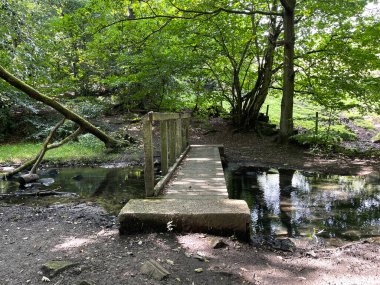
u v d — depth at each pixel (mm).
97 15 12656
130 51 13734
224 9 10891
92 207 5500
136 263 3008
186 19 12023
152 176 4492
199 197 4418
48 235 3932
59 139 12977
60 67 16391
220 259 3129
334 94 12102
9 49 12070
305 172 8883
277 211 5414
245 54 14367
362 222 4844
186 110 17516
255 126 14484
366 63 11383
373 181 7777
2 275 2855
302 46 13602
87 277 2768
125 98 16047
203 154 8875
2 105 13805
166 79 13742
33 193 6430
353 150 11547
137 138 13211
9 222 4547
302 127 16266
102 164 9867
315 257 3383
